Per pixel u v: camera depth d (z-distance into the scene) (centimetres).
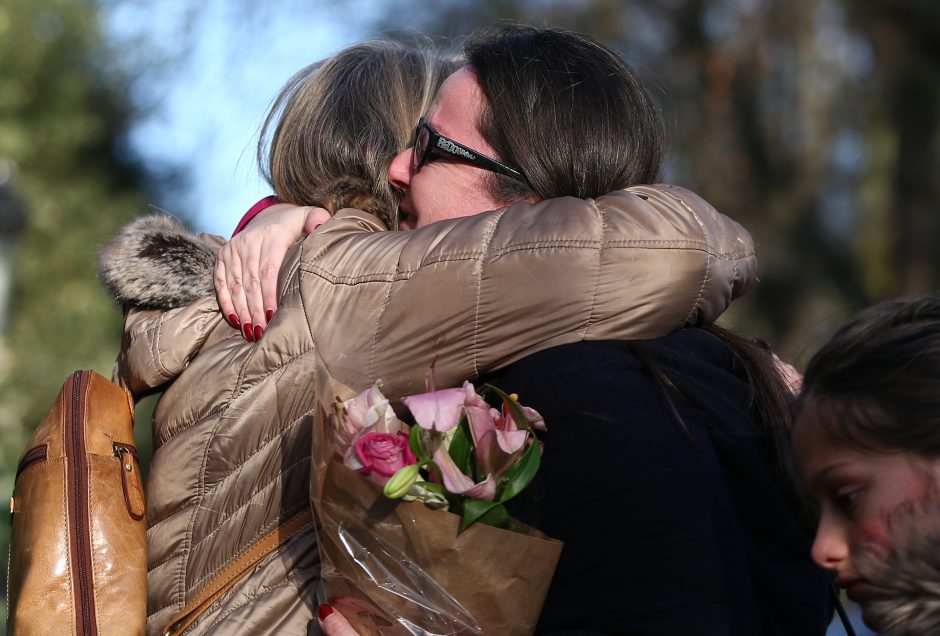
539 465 228
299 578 255
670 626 216
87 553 257
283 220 289
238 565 258
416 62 314
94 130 1694
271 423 262
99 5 1672
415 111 306
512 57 276
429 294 245
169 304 288
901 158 1789
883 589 184
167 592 268
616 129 272
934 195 1775
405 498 221
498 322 241
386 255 255
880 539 186
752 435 247
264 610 252
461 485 217
